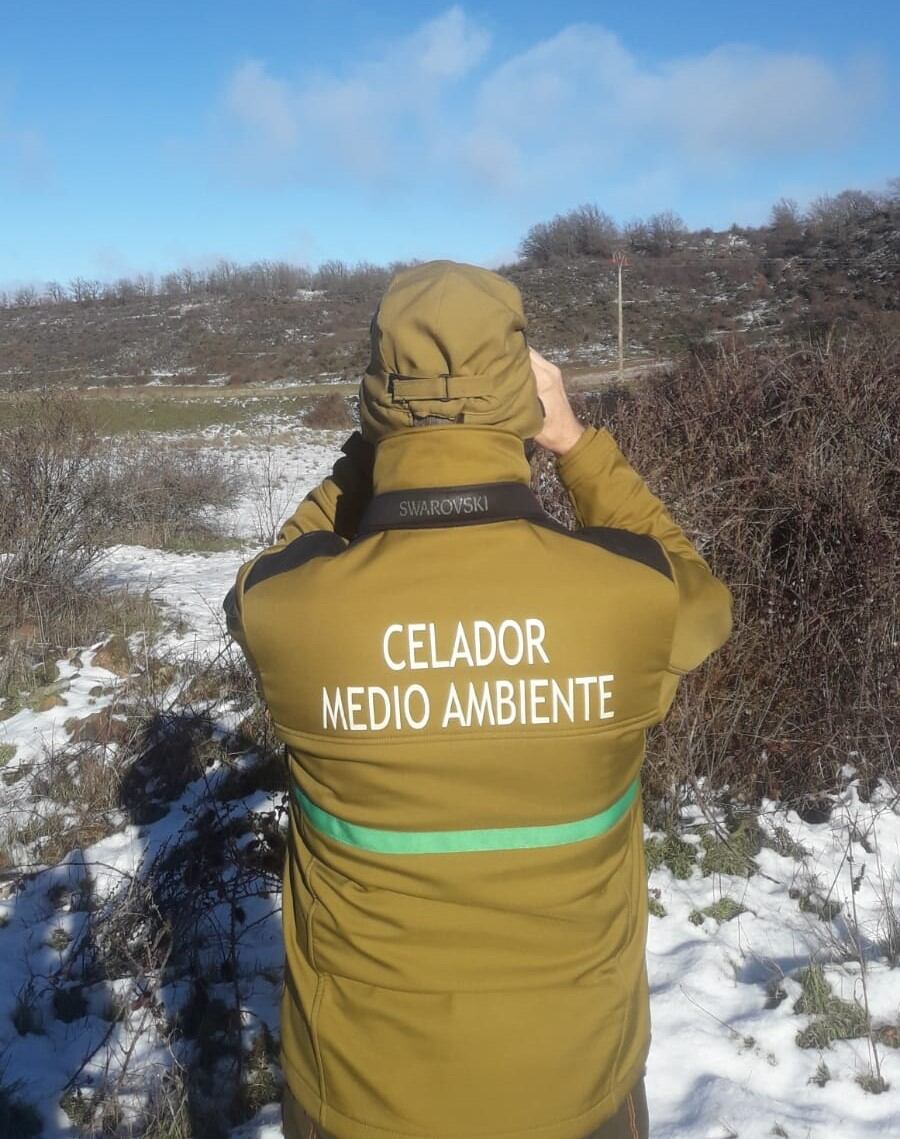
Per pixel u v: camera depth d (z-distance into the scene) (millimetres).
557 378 1776
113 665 7207
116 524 12586
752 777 4652
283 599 1521
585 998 1498
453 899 1479
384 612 1469
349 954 1515
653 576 1521
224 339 63281
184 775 5258
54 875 4531
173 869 3881
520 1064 1452
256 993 3578
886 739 4543
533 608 1464
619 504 1764
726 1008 3385
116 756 5402
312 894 1577
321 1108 1529
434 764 1467
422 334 1503
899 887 4043
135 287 79625
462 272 1548
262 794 5043
